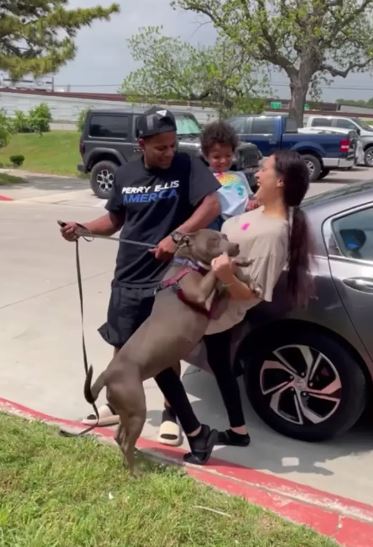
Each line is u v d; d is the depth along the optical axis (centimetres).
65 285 722
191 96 2341
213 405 442
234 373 401
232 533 282
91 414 402
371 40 2694
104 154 1489
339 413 374
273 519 295
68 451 347
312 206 388
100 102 5275
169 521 285
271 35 2467
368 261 365
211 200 332
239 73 2261
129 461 311
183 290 308
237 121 1884
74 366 504
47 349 537
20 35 1770
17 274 766
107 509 293
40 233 1020
